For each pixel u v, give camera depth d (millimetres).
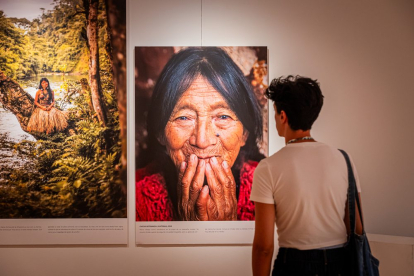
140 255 3164
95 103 3137
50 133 3139
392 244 2754
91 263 3176
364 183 3207
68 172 3139
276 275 1573
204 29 3162
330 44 3193
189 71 3115
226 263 3162
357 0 3188
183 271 3166
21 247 3178
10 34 3141
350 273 1540
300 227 1523
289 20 3182
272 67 3178
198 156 3111
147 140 3115
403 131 3193
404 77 3189
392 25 3184
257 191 1581
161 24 3152
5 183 3139
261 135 3115
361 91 3195
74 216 3143
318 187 1521
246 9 3172
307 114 1579
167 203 3121
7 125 3137
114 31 3129
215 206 3115
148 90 3113
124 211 3141
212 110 3111
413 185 3188
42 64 3135
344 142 3207
